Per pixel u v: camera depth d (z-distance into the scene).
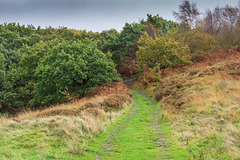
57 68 25.30
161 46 33.84
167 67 35.16
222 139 7.22
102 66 27.47
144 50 35.25
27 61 35.75
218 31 44.62
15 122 11.52
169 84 24.09
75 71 25.03
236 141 6.78
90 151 7.47
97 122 11.08
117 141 8.89
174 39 37.72
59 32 74.00
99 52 29.27
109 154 7.16
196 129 8.94
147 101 23.31
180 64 34.47
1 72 34.81
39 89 28.84
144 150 7.37
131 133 10.11
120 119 13.70
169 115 12.92
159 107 17.83
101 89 25.41
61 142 8.41
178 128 10.07
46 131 9.85
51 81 26.75
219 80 17.70
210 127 8.88
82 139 8.87
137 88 36.88
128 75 51.34
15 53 43.81
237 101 11.85
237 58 29.08
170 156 6.45
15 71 36.47
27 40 59.81
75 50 28.86
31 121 11.69
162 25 57.00
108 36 60.62
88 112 13.55
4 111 34.44
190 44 39.50
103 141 8.91
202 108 12.13
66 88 24.75
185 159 6.02
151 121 13.23
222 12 44.59
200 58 37.59
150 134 9.80
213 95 13.96
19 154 6.72
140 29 49.38
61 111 14.28
